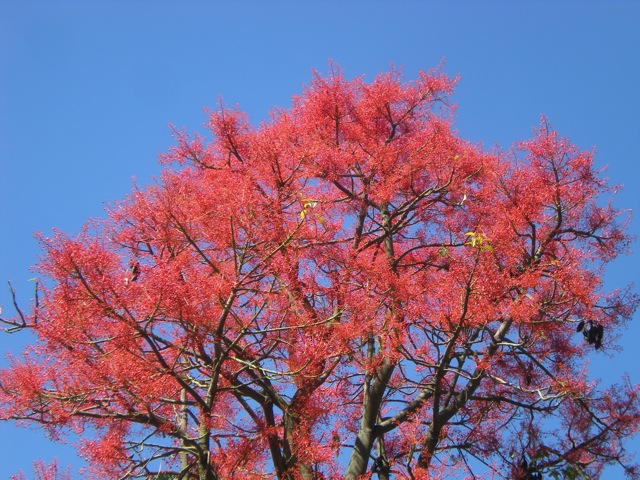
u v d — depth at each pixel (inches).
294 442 435.5
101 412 409.7
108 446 400.2
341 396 499.8
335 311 468.4
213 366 407.2
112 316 386.9
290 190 504.7
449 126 586.9
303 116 617.9
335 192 579.5
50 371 409.1
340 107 617.3
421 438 458.9
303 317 445.7
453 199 566.9
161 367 410.6
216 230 428.5
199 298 396.8
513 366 528.4
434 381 476.4
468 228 561.0
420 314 470.0
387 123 631.2
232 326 441.1
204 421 404.5
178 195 452.8
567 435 504.1
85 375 395.5
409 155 586.9
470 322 451.2
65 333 393.4
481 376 458.3
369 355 487.2
